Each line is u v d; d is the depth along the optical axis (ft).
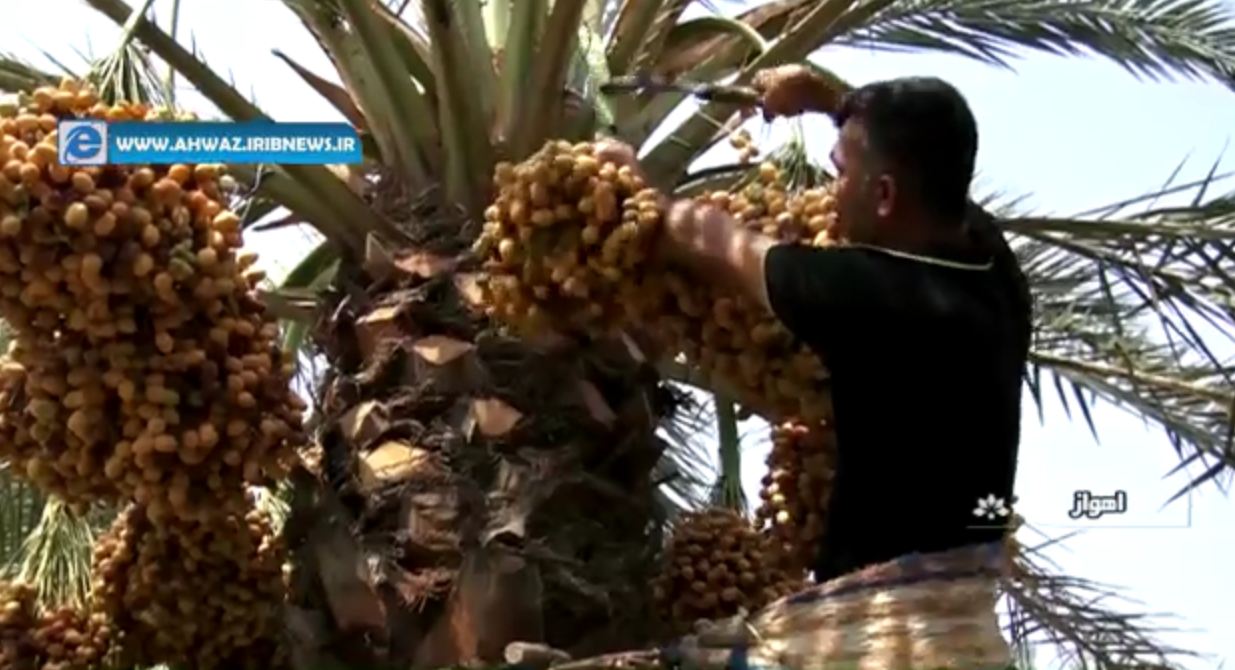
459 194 16.24
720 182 18.08
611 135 16.44
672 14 17.83
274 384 12.66
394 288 15.72
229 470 12.55
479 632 14.07
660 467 21.06
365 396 15.34
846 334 9.86
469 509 14.56
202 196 12.42
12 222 11.70
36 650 14.87
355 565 14.56
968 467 9.89
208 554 14.05
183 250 12.19
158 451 12.17
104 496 12.80
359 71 16.94
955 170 10.30
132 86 15.38
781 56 16.49
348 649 14.52
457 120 16.08
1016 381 10.30
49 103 12.39
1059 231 17.81
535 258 11.64
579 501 14.93
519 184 11.65
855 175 10.49
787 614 10.21
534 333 12.03
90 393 12.18
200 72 16.43
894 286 9.86
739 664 10.40
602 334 12.99
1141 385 19.26
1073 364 19.49
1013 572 12.01
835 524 10.19
